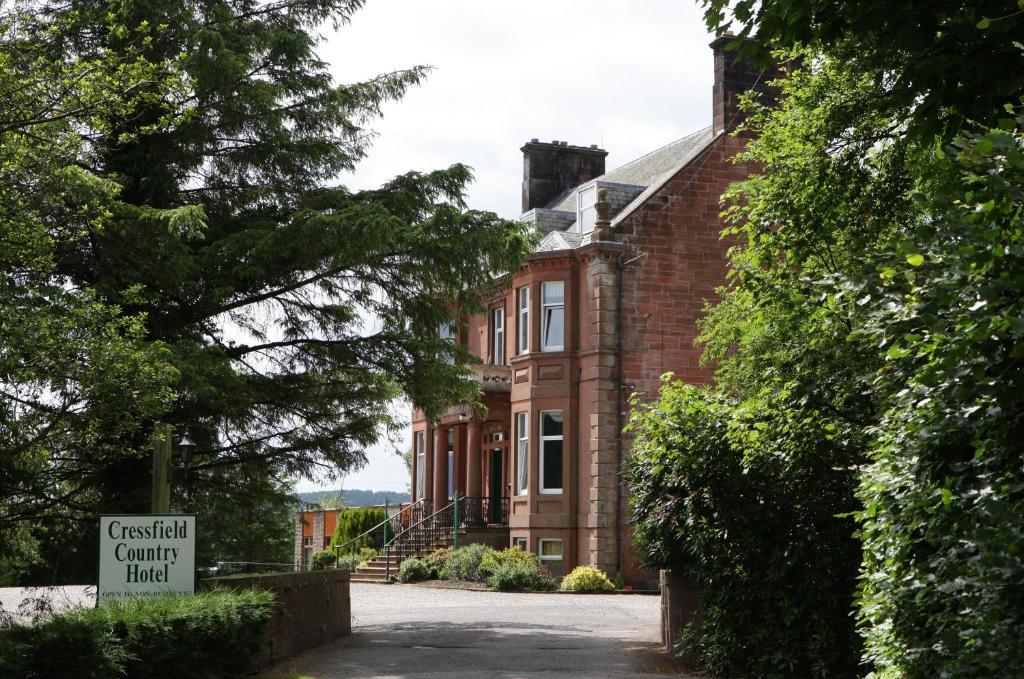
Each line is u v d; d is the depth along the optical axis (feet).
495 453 123.34
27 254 42.27
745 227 47.96
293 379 59.47
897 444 19.63
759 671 39.83
